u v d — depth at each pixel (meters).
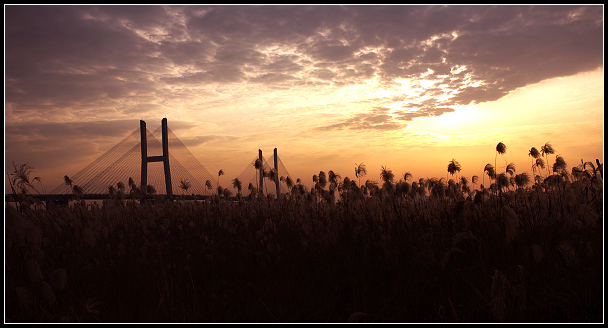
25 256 2.95
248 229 5.76
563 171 5.89
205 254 4.37
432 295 2.69
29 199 4.45
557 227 3.31
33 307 2.54
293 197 7.60
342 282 3.13
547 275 2.59
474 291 2.53
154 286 3.19
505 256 2.79
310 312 2.87
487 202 4.22
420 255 2.94
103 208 7.64
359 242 3.64
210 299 3.06
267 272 3.60
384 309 2.59
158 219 6.71
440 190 5.54
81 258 3.84
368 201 4.70
